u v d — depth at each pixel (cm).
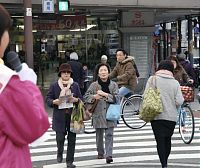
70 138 1122
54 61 3027
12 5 2359
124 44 2861
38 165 1181
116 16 2942
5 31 315
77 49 2994
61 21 2938
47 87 3086
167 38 5444
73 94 1117
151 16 2848
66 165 1139
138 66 2869
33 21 2895
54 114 1134
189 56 3966
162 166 1038
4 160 304
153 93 1016
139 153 1296
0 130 305
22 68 340
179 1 2591
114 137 1549
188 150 1326
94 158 1243
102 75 1173
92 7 2489
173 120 1026
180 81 1612
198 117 1920
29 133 309
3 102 304
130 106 1788
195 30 4278
